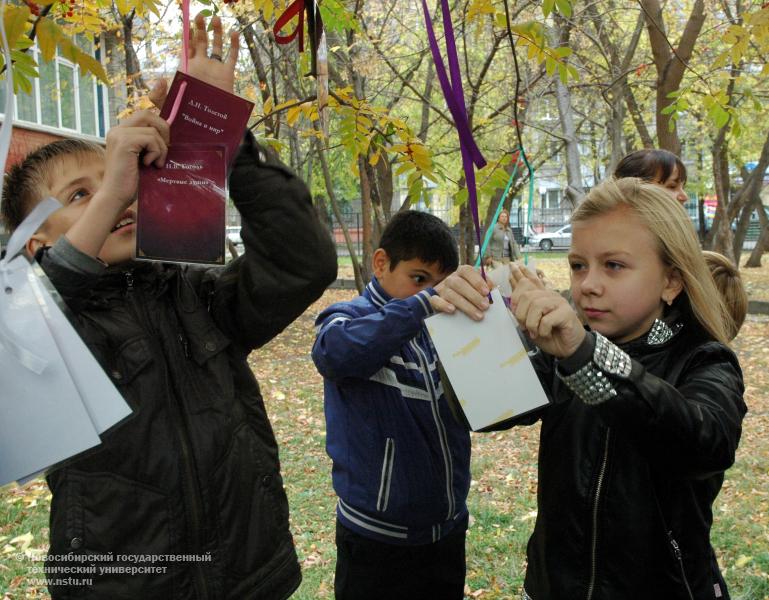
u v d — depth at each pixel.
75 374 1.12
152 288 1.51
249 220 1.53
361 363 1.99
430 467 2.17
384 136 3.20
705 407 1.44
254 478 1.52
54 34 1.60
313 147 8.13
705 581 1.58
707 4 7.55
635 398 1.35
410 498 2.14
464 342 1.36
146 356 1.43
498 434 6.15
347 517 2.20
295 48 5.91
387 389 2.16
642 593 1.56
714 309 1.57
